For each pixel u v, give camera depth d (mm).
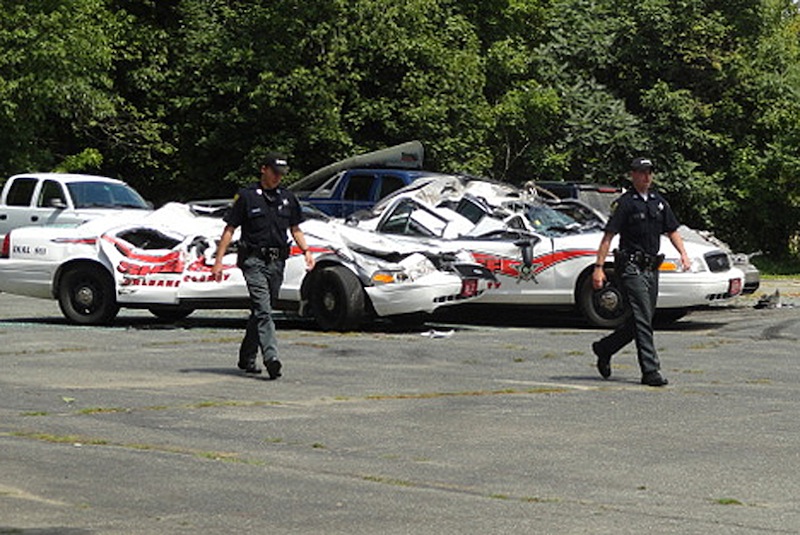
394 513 8398
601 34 47469
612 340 15102
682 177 46281
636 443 11094
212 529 7918
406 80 40344
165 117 42906
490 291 21812
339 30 40312
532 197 23578
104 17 40188
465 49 43188
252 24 40375
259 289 14781
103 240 20469
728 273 21750
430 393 13875
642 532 8008
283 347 17969
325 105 39562
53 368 15320
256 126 40750
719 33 47344
